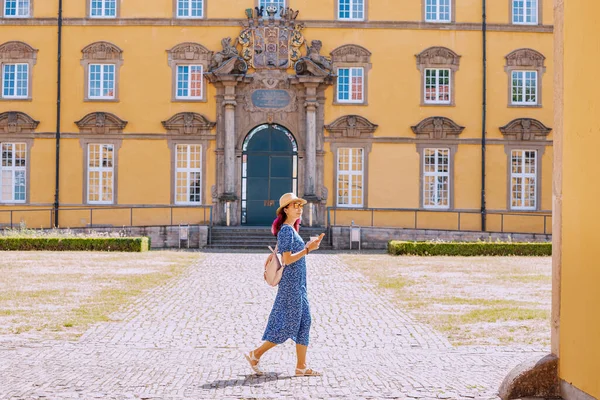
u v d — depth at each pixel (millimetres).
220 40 33375
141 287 16766
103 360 9594
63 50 33250
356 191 33438
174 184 33188
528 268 21750
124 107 33219
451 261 24141
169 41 33375
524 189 33781
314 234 31766
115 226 32594
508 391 7691
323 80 33031
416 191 33531
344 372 9031
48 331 11562
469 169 33625
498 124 33688
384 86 33531
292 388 8141
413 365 9461
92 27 33312
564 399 7504
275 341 8680
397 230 30984
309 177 33031
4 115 32938
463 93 33688
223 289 16859
